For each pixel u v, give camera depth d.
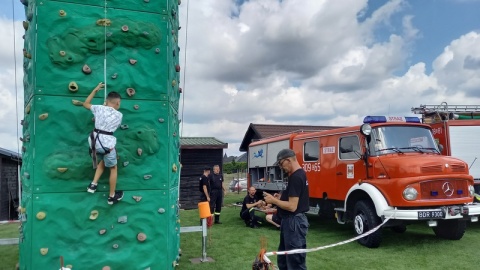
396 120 8.19
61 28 4.47
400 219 6.84
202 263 6.25
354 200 8.08
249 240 8.15
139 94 4.73
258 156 12.60
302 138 10.05
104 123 4.16
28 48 4.77
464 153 9.99
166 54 4.89
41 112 4.36
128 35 4.66
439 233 8.12
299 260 4.32
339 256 6.63
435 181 6.94
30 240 4.24
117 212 4.54
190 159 15.75
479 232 8.77
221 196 10.70
